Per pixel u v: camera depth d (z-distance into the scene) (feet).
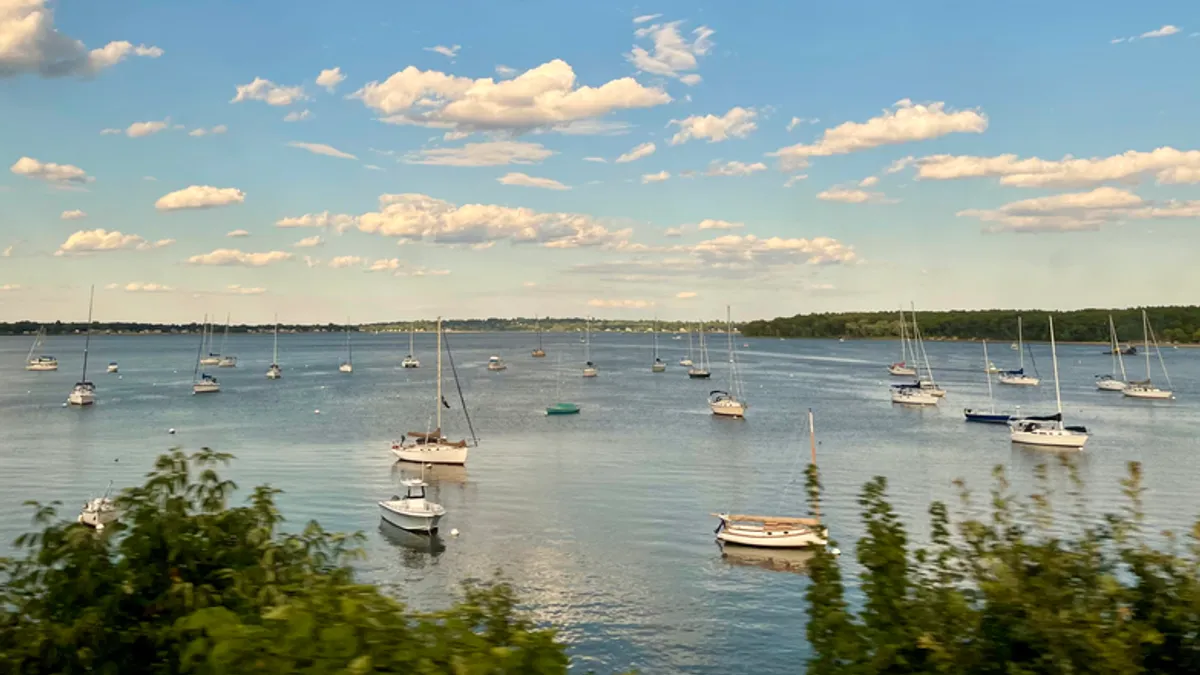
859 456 226.17
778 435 268.21
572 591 113.80
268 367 632.79
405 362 629.92
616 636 98.48
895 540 22.35
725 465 211.82
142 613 23.70
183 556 25.02
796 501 168.86
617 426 290.56
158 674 22.45
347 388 441.68
